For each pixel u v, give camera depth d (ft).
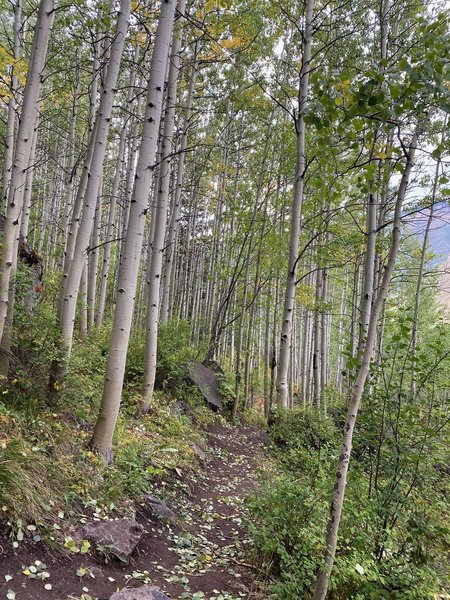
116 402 15.60
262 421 42.16
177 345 32.96
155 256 25.02
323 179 10.72
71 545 10.73
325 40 31.63
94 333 35.06
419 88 7.74
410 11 25.61
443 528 10.69
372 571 9.79
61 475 12.88
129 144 47.24
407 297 51.08
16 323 17.97
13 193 15.87
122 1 18.12
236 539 14.69
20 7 26.96
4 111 39.32
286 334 26.27
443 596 10.20
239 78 39.06
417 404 12.84
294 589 10.25
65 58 35.53
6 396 15.31
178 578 11.34
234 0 25.41
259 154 48.83
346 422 9.95
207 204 65.41
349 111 8.26
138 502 14.64
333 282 57.16
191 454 21.97
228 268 43.88
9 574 9.20
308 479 13.76
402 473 11.76
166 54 15.78
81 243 18.15
